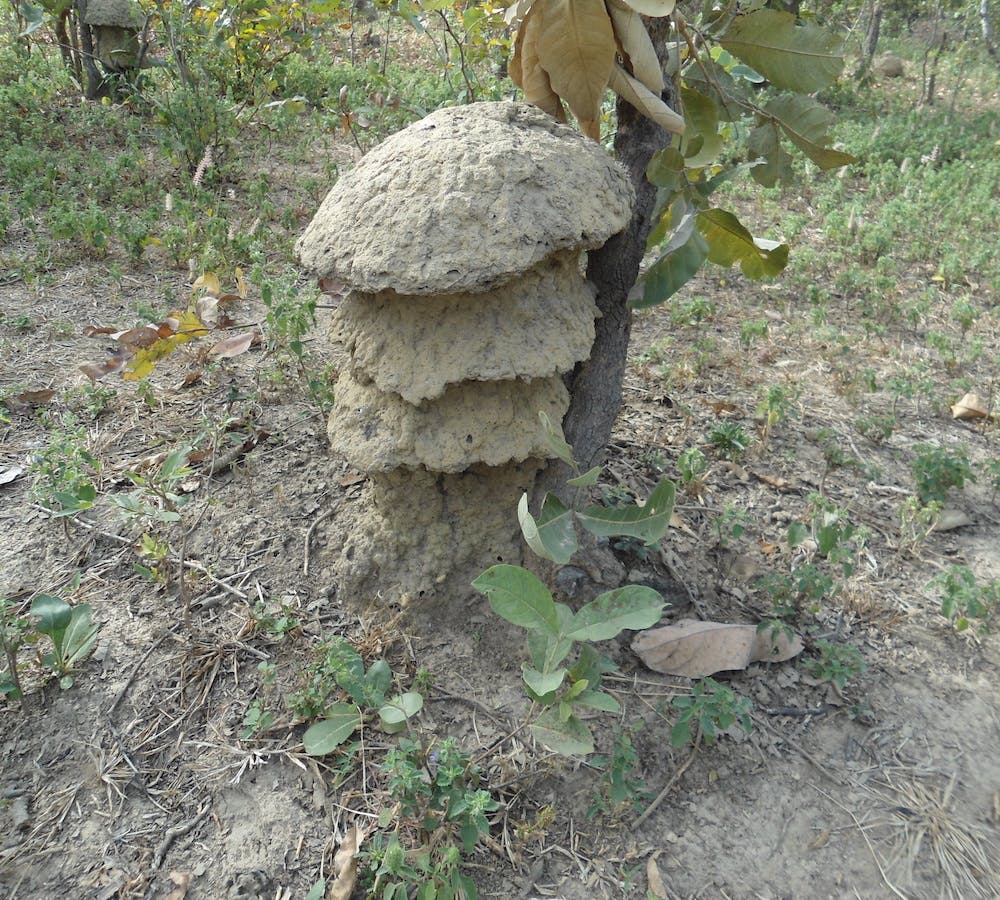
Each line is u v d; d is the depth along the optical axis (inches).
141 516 118.0
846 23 716.7
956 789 92.2
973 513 139.7
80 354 163.2
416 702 87.0
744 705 90.1
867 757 95.4
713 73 105.4
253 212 232.2
